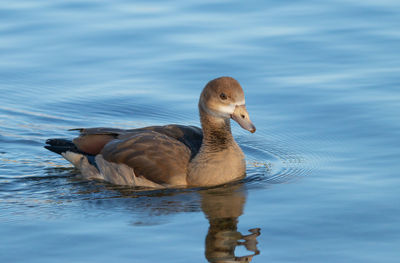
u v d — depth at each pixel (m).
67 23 20.66
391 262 9.54
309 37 19.53
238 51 18.94
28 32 20.20
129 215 11.48
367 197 11.88
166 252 9.91
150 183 13.14
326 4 21.67
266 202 11.94
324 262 9.58
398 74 17.41
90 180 13.85
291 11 21.27
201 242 10.27
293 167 13.80
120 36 19.89
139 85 17.67
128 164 13.30
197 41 19.48
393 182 12.49
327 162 13.77
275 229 10.73
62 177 14.02
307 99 16.56
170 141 13.49
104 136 14.23
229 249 10.01
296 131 15.35
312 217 11.15
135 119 16.45
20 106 17.17
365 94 16.56
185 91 17.31
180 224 11.02
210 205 11.90
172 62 18.52
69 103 17.20
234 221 11.09
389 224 10.77
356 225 10.77
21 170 14.37
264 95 16.88
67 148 14.54
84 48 19.36
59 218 11.38
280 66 18.14
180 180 13.04
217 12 21.28
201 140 13.95
